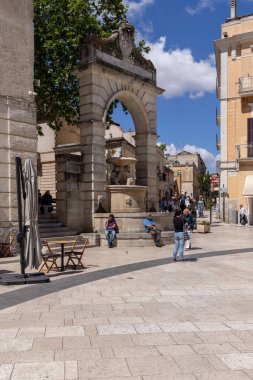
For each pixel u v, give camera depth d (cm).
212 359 482
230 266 1181
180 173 8888
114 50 2031
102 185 1933
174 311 699
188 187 9044
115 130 4738
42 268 1140
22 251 997
